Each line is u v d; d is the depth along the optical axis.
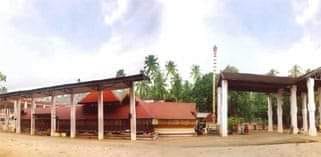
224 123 47.50
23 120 60.47
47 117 55.72
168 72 94.12
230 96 80.88
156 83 91.38
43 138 39.47
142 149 27.58
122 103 45.66
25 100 66.00
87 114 48.31
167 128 45.78
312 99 46.91
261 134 49.47
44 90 48.56
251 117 81.75
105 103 46.84
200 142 35.53
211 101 80.94
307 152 27.30
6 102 64.88
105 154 24.70
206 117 67.69
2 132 55.47
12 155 23.50
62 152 25.12
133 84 39.84
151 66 92.31
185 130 47.91
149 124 43.12
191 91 86.06
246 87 54.91
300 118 69.44
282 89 57.06
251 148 28.89
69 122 50.25
